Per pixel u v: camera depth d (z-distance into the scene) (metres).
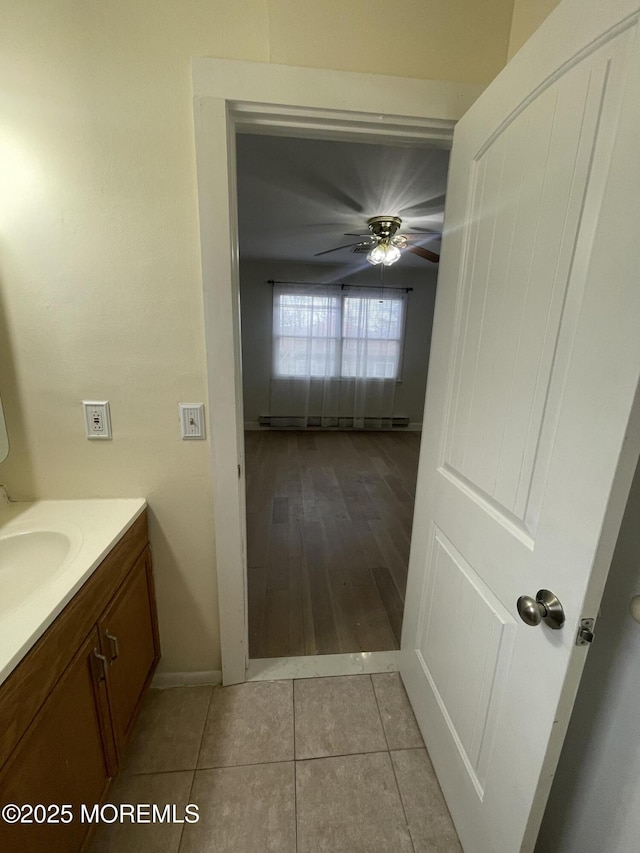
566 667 0.61
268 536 2.54
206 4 0.91
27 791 0.66
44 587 0.79
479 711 0.89
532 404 0.70
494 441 0.83
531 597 0.70
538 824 0.71
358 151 1.99
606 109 0.54
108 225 1.01
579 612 0.59
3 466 1.16
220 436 1.17
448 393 1.05
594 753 0.73
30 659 0.67
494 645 0.83
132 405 1.15
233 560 1.29
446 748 1.06
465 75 1.01
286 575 2.13
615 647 0.68
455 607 1.01
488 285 0.85
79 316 1.07
